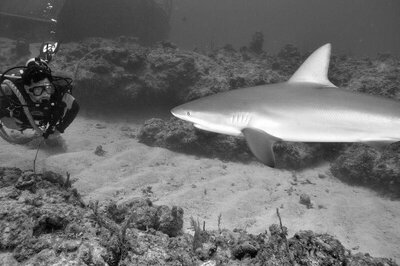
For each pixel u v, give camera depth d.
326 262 2.38
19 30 21.72
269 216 6.03
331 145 9.10
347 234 5.69
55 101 4.04
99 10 20.55
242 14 117.75
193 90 10.35
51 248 2.15
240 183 7.40
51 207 2.68
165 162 8.36
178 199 6.31
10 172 3.56
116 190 6.49
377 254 5.12
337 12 123.31
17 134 8.94
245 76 10.16
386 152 7.75
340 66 11.45
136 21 22.19
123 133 10.59
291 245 2.55
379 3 99.44
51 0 22.14
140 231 2.79
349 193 7.48
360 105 3.20
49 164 7.34
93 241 2.23
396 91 8.86
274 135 3.33
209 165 8.38
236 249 2.68
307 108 3.23
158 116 11.86
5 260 2.09
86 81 10.84
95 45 15.61
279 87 3.55
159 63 11.46
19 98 3.74
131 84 11.09
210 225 5.40
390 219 6.29
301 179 8.07
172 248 2.59
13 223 2.38
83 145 9.07
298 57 13.30
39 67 3.78
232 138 8.83
